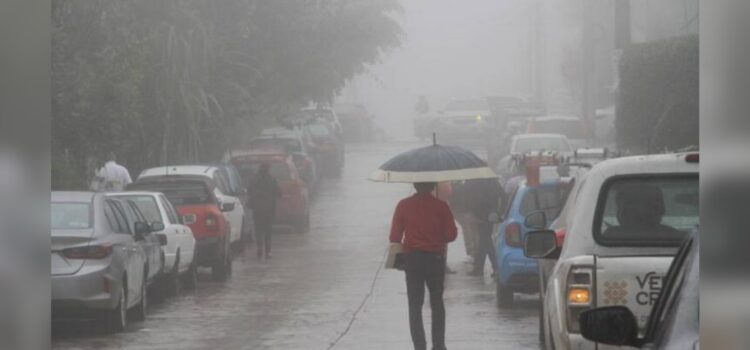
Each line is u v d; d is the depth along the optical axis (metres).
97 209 39.50
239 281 56.34
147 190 57.59
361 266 61.09
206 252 55.78
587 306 22.08
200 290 53.09
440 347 33.19
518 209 44.50
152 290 48.25
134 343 37.53
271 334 39.19
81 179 57.88
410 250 32.88
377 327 40.38
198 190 57.72
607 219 23.70
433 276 33.00
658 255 23.05
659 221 23.70
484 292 50.16
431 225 32.94
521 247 43.81
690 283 12.96
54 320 42.56
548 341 24.75
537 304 46.12
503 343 36.53
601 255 23.33
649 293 21.98
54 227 38.56
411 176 33.69
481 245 55.25
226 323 42.16
